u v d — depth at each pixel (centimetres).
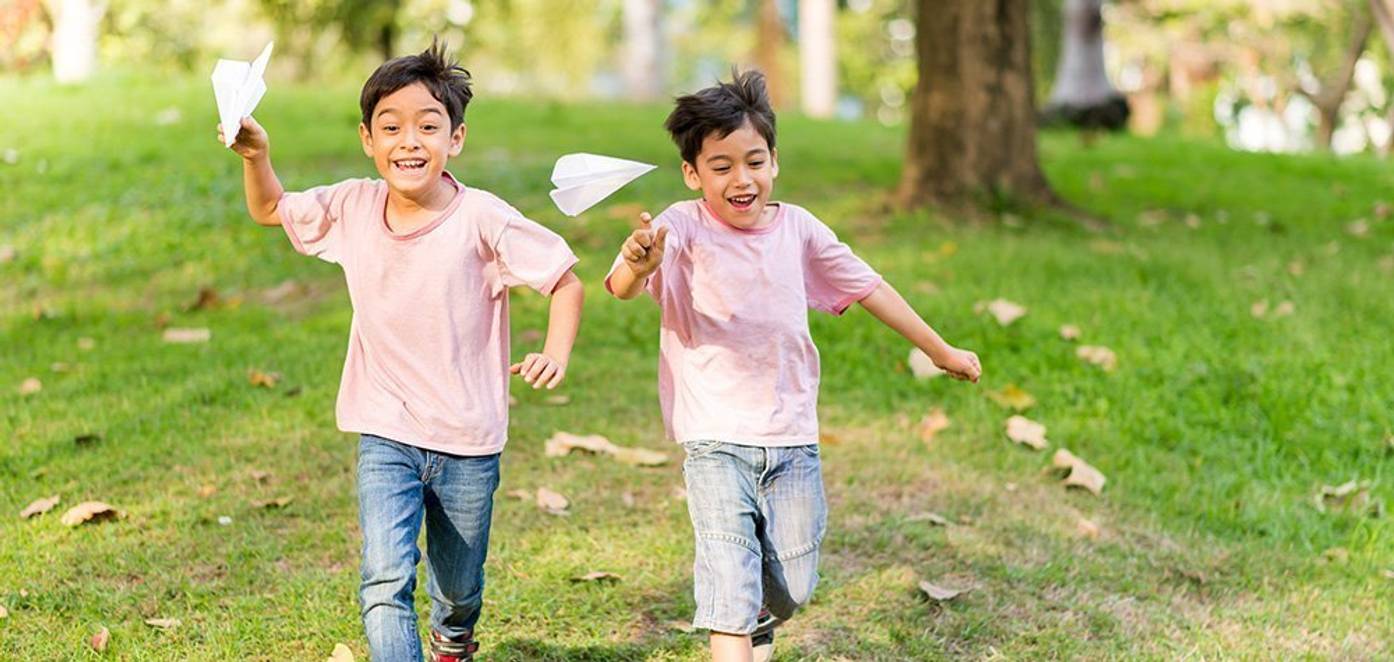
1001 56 1100
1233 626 469
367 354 366
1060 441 650
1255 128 3359
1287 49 3136
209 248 993
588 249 965
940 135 1106
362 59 2534
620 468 590
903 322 400
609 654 426
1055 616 468
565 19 3638
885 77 4409
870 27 4394
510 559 491
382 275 362
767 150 374
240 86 356
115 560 483
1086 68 2002
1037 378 723
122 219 1051
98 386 693
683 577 483
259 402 659
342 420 369
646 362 751
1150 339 775
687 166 381
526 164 1277
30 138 1345
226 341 774
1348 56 2939
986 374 729
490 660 420
